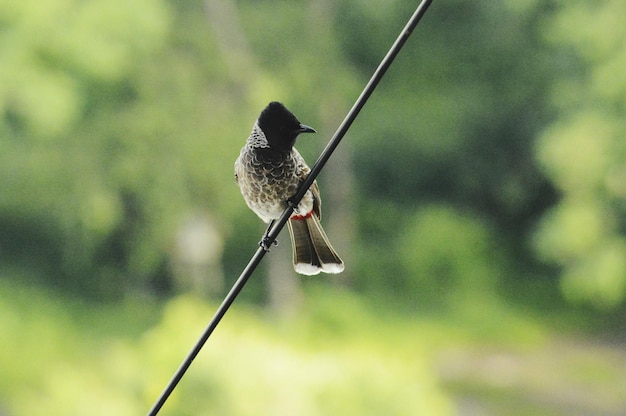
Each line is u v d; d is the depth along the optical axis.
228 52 18.52
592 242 16.70
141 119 17.62
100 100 18.11
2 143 17.98
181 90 17.88
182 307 10.47
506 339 18.95
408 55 22.59
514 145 22.83
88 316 18.59
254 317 19.16
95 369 14.34
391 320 19.62
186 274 19.31
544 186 23.14
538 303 21.56
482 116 22.38
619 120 16.31
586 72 17.59
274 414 9.33
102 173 18.28
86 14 16.39
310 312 18.94
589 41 16.23
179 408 9.46
